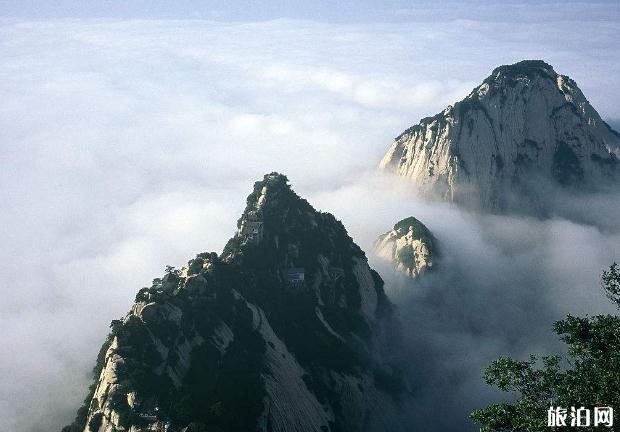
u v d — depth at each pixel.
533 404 55.59
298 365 126.38
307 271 155.25
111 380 93.19
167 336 101.69
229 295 122.94
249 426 95.06
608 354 54.16
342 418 125.12
